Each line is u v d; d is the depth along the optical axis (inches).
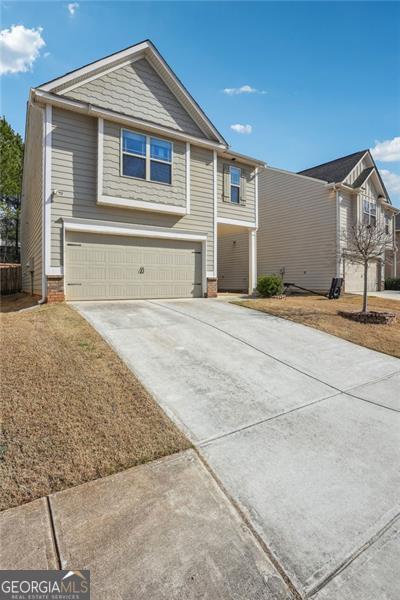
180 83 399.9
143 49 375.6
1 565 66.7
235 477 98.4
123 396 139.6
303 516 84.6
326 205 622.5
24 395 130.2
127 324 250.4
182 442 113.4
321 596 63.9
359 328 296.8
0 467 93.6
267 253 734.5
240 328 267.9
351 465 107.0
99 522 78.3
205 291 435.5
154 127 369.4
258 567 69.3
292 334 264.7
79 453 102.4
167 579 65.3
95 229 347.3
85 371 157.4
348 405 151.7
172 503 86.0
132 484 92.3
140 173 368.2
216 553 71.8
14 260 1019.9
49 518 78.8
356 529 81.2
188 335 236.4
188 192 406.0
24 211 623.2
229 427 126.5
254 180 513.3
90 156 344.2
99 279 356.5
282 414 139.6
